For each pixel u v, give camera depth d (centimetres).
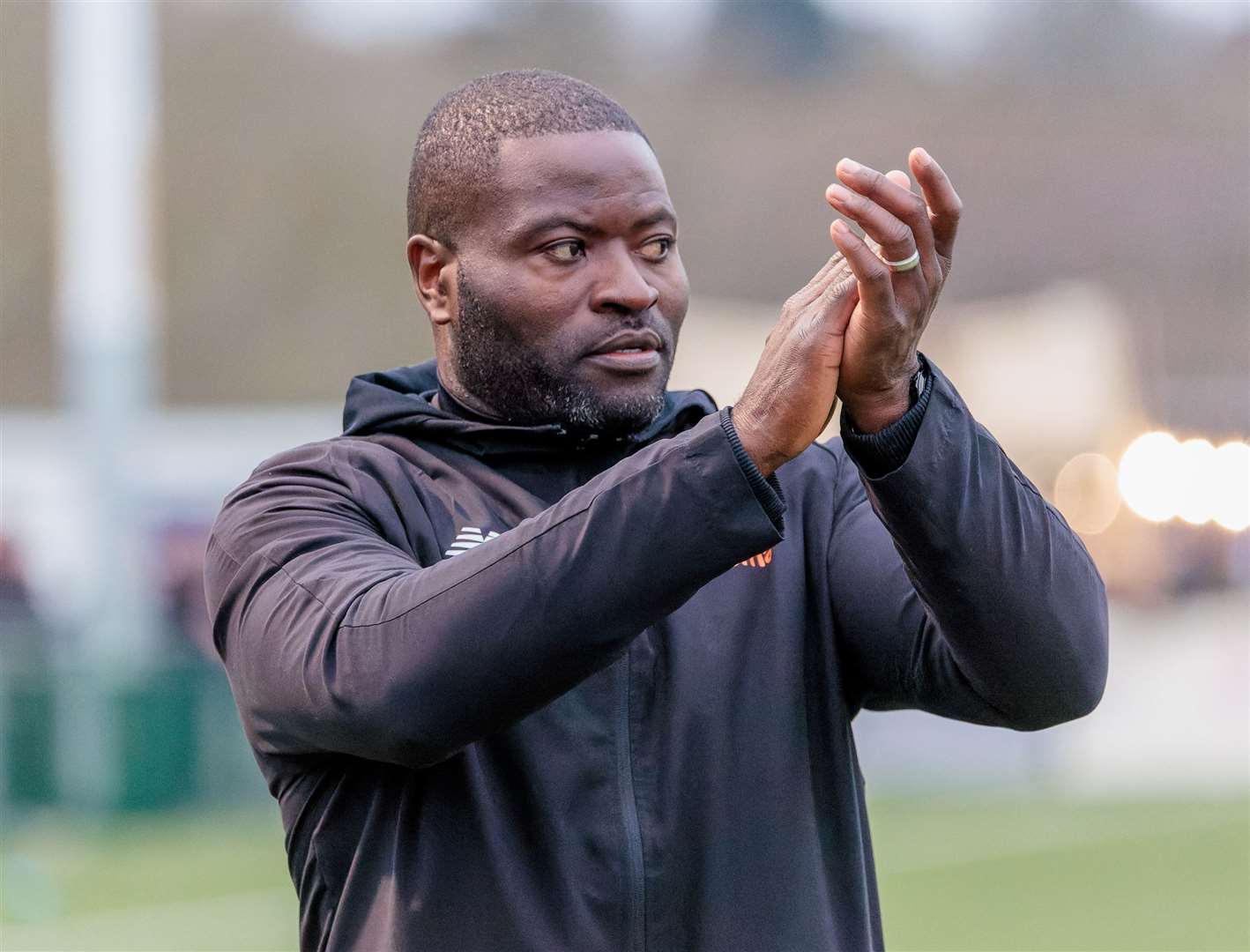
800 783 790
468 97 839
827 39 12288
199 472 6034
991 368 7094
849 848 804
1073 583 745
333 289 9831
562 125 812
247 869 3441
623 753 773
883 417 718
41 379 9769
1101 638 759
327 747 736
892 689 831
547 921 747
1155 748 4916
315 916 796
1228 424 7531
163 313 9600
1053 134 10594
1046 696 753
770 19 12306
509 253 808
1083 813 4228
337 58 10325
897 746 4688
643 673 783
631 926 754
